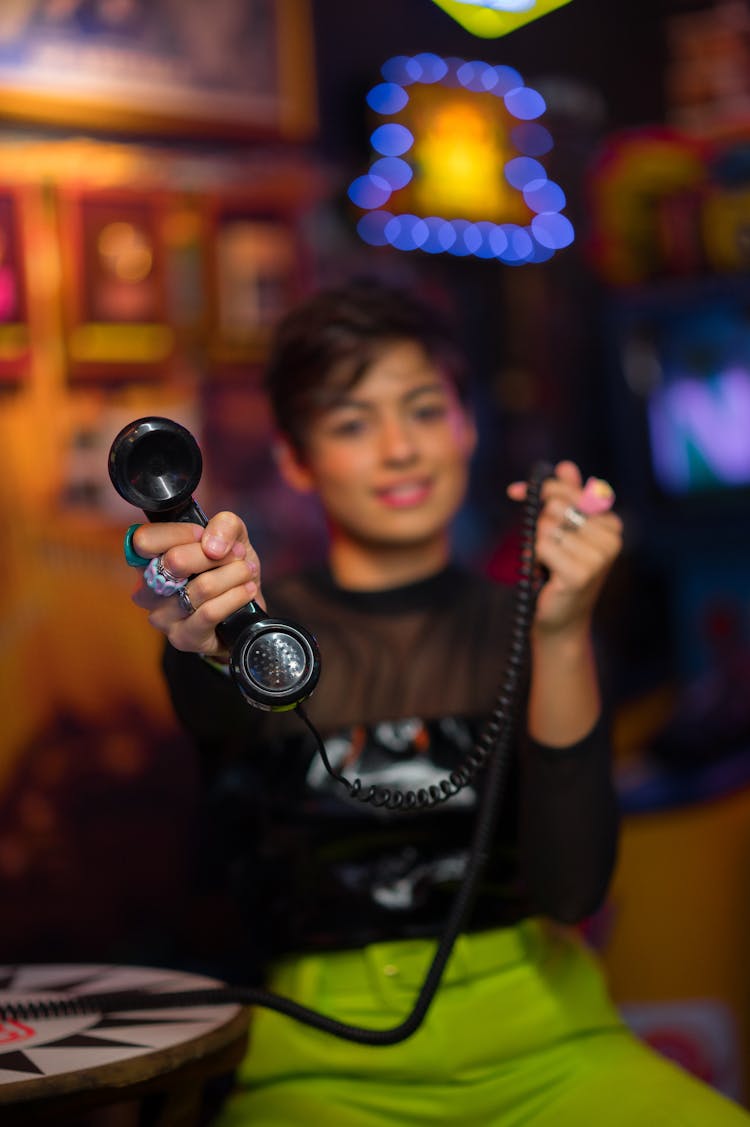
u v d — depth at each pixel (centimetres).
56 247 288
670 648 327
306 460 180
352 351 171
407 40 318
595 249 329
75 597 294
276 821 161
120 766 295
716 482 328
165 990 151
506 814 163
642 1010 271
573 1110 146
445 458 175
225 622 119
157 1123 132
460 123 314
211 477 303
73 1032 133
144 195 295
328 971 157
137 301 296
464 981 155
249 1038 141
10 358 287
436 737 165
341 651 170
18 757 288
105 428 295
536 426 329
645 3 333
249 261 304
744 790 278
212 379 303
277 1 304
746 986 272
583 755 153
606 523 150
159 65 295
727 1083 271
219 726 156
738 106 331
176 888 296
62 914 290
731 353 327
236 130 302
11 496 288
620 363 328
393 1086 151
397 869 159
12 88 282
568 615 149
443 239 314
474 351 323
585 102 328
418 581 176
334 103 310
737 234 330
